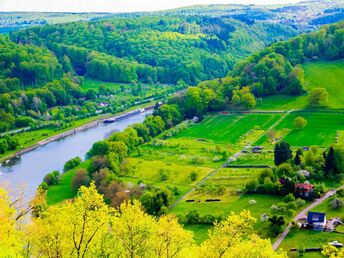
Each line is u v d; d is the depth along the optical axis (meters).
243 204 179.38
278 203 176.12
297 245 143.12
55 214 75.06
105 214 73.50
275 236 150.25
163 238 79.06
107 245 73.38
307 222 154.75
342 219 158.88
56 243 71.06
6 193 77.12
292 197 176.25
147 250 75.00
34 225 74.31
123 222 75.88
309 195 177.25
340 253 82.75
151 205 177.00
